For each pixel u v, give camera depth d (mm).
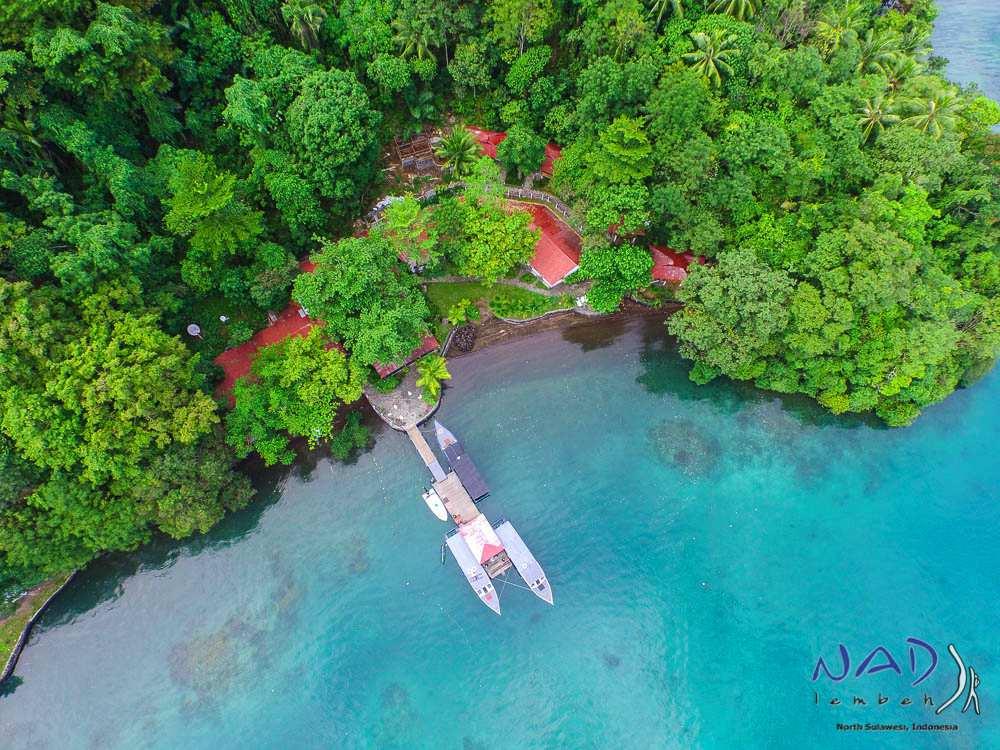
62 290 44188
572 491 54906
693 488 55062
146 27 47594
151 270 50125
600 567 52344
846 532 53625
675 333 53812
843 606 51062
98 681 48500
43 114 44594
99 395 41250
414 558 52375
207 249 50656
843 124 52750
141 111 51969
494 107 62375
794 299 49438
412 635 50125
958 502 54594
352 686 48656
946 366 52531
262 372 50062
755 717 47750
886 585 51688
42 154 46469
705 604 51281
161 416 44188
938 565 52281
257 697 48219
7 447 40906
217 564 52062
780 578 52062
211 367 53250
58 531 44000
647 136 52719
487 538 51438
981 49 77188
